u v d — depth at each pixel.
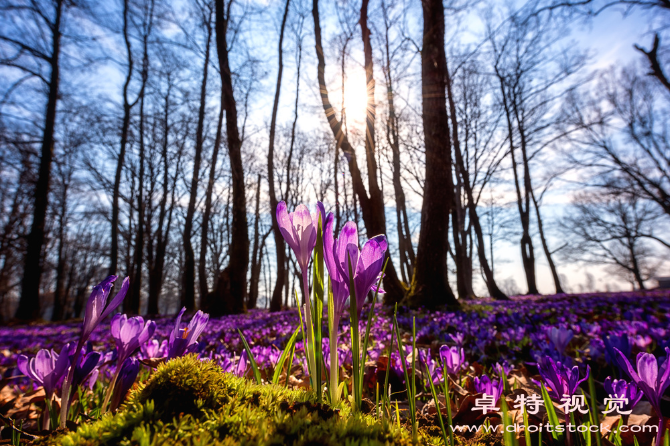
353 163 10.73
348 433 0.80
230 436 0.77
